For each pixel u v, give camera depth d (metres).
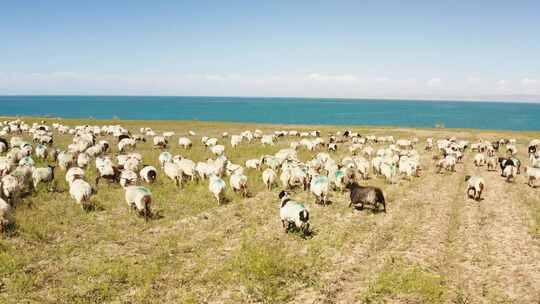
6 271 11.40
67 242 13.79
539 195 21.25
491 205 19.11
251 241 14.06
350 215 17.22
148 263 12.23
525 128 100.94
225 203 18.97
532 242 14.23
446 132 58.19
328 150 38.47
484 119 144.62
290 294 10.66
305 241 14.21
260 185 22.75
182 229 15.42
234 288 10.89
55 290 10.58
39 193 19.14
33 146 34.50
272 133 56.06
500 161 29.59
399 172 26.36
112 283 11.07
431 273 11.73
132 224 15.73
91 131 47.19
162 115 150.38
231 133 55.16
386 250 13.52
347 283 11.29
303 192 21.28
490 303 10.16
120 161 26.19
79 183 17.17
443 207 18.70
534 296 10.50
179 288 10.88
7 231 14.02
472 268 12.18
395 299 10.37
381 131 59.25
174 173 21.80
